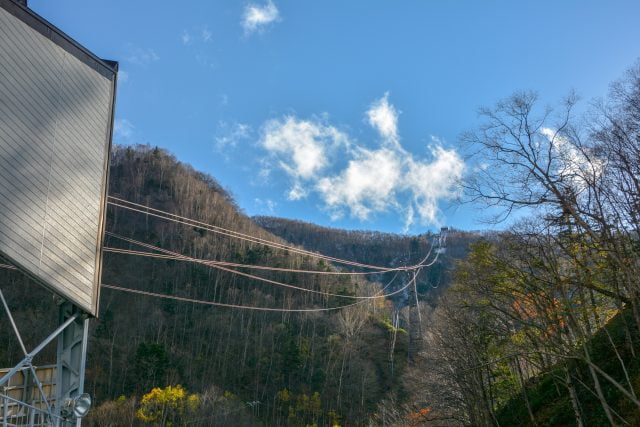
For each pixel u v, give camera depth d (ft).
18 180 49.80
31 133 52.54
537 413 90.22
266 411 226.99
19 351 195.72
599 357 80.23
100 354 230.48
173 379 219.41
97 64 66.08
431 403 120.47
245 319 283.59
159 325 264.52
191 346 258.78
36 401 56.59
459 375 95.04
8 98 49.85
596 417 72.33
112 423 181.98
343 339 272.51
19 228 49.03
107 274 291.17
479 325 85.76
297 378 247.29
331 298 297.12
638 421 62.34
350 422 220.43
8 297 219.61
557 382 85.25
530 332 73.36
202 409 197.77
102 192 64.39
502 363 98.43
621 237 58.80
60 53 59.26
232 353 258.78
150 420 183.62
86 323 58.49
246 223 417.28
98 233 62.34
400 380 229.45
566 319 68.85
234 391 234.58
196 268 312.71
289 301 294.25
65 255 55.42
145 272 303.68
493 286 72.23
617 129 62.75
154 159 441.68
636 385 67.82
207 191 432.25
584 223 53.98
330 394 237.04
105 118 66.64
